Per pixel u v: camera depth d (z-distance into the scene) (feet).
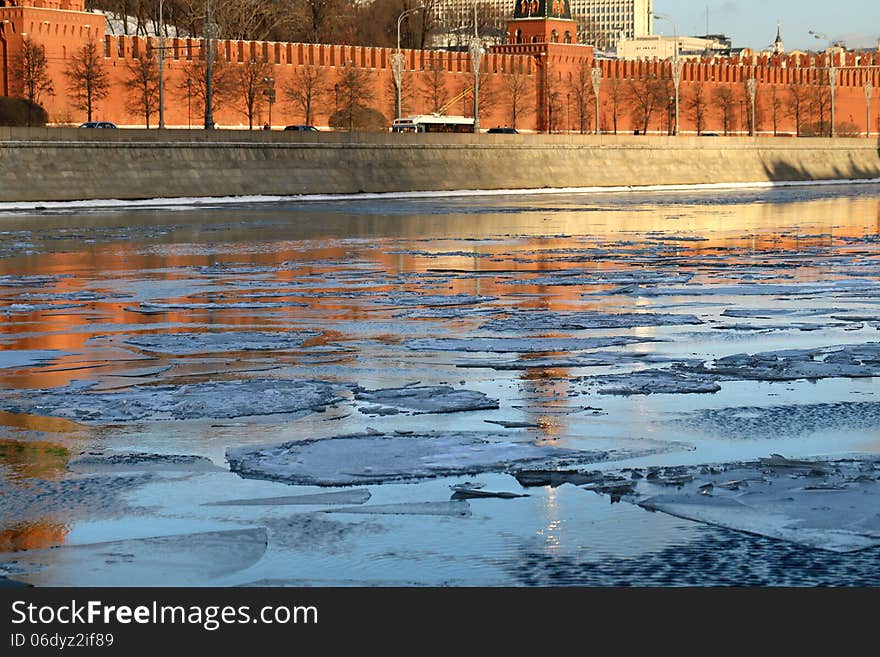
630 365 51.62
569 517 29.37
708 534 28.02
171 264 104.83
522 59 387.55
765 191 296.10
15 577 25.76
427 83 358.64
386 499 31.17
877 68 476.13
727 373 48.98
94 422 40.27
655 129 418.72
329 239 135.44
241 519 29.60
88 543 27.84
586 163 297.12
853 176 365.40
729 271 98.27
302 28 458.91
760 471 33.45
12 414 41.60
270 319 67.92
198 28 402.93
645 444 36.94
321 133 246.27
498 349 56.03
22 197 199.41
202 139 227.40
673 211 200.85
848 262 106.93
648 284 87.61
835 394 44.60
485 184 272.31
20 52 276.00
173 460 35.17
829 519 28.99
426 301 76.69
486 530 28.53
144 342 58.80
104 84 289.33
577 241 133.18
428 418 40.68
